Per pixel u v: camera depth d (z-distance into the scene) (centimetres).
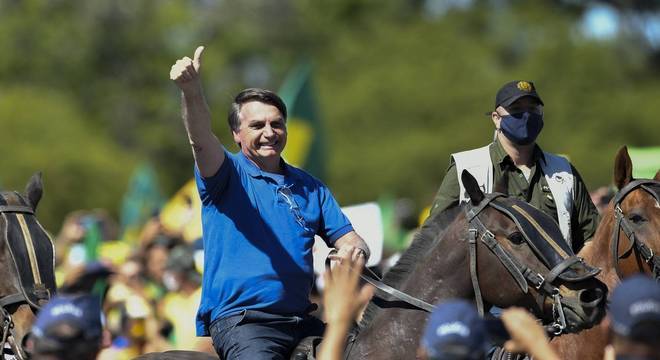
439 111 14688
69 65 18050
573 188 2378
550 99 14012
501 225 1967
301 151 4603
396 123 14862
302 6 18975
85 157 13850
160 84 18362
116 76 18412
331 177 14338
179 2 18712
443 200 2362
